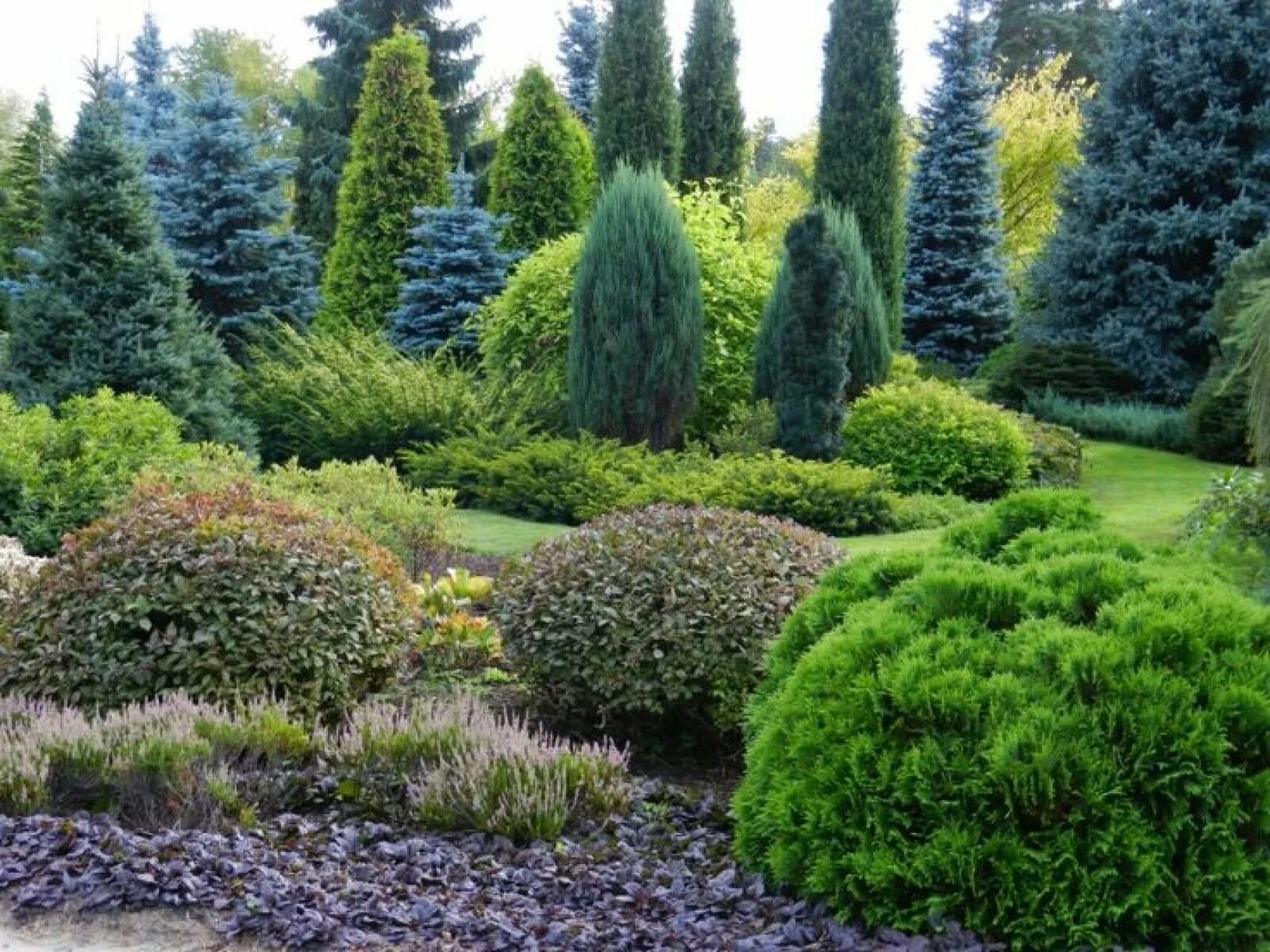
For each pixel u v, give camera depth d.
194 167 18.20
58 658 4.96
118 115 13.09
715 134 22.61
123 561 5.13
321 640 5.13
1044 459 13.69
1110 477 14.20
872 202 18.70
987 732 2.95
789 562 5.51
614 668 5.27
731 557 5.46
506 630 5.60
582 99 33.56
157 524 5.30
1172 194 17.83
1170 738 2.85
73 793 3.98
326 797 4.12
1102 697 2.94
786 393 13.05
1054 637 3.06
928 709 3.01
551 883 3.40
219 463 9.85
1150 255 17.88
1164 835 2.80
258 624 4.99
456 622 6.63
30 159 24.47
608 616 5.29
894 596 3.58
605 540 5.64
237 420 13.35
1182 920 2.76
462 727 4.31
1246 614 3.11
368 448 14.79
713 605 5.27
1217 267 17.03
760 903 3.16
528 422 14.64
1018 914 2.82
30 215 24.19
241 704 4.54
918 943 2.79
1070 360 18.05
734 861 3.58
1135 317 17.81
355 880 3.37
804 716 3.25
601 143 20.58
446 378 15.50
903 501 11.66
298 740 4.34
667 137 20.52
